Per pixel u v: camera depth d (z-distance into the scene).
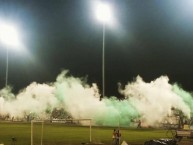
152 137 31.89
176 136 29.00
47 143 26.89
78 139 29.47
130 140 29.31
